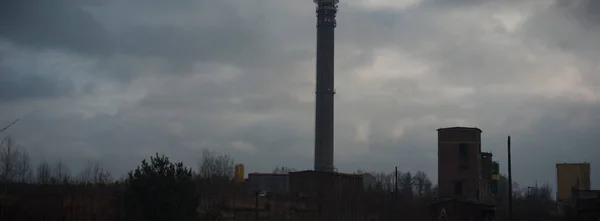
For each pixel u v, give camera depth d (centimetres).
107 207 5109
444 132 9856
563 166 11019
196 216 3772
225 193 6844
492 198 10769
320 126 13212
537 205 11894
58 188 5494
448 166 9781
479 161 9919
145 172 3716
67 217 4975
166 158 3788
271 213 6425
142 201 3647
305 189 8756
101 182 6341
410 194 10600
